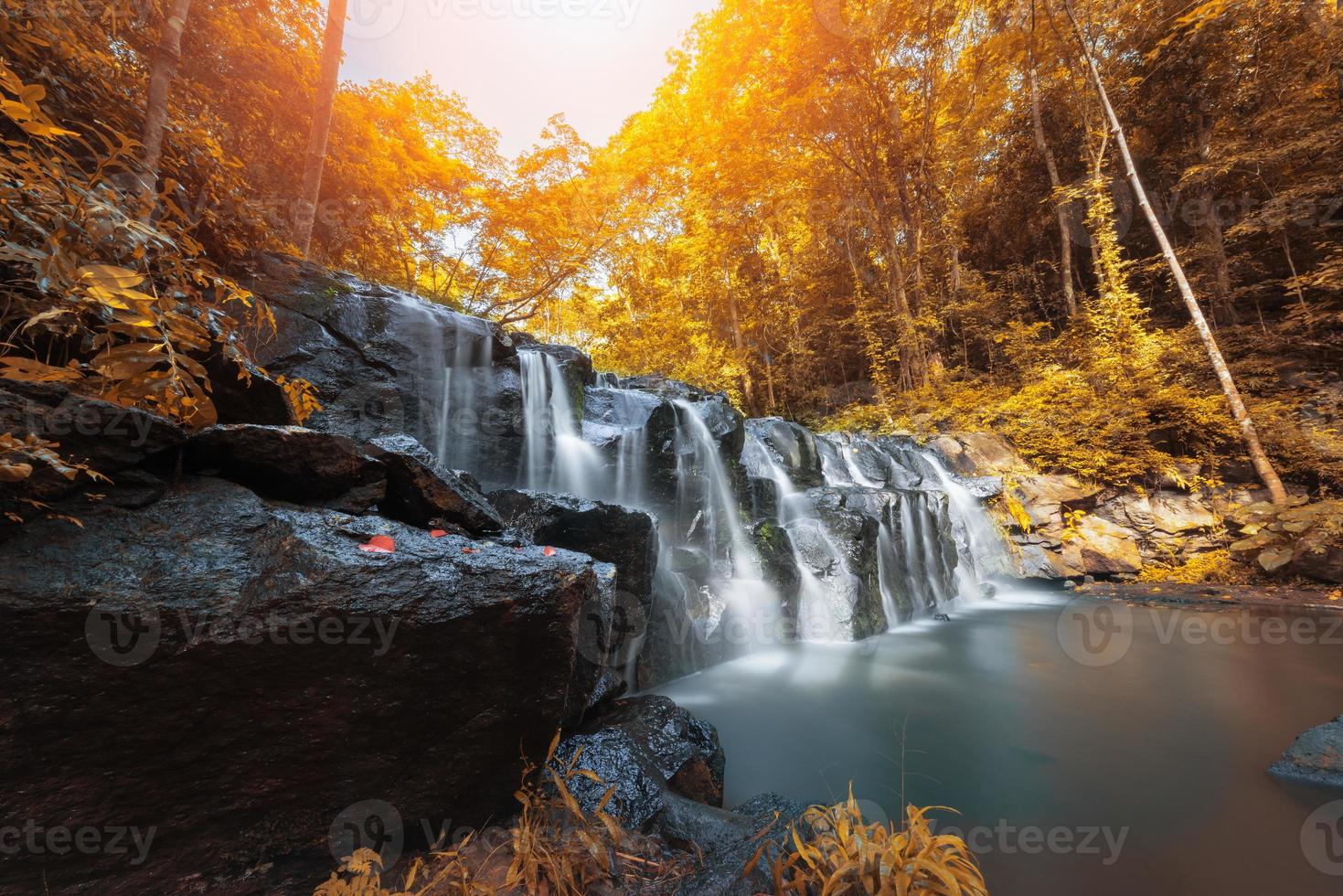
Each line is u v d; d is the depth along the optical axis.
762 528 5.96
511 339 5.07
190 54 5.70
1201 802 2.68
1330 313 9.89
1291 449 8.43
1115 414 9.61
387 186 8.97
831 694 4.22
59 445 1.32
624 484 5.14
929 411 12.58
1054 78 15.20
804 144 16.14
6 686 1.10
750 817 2.11
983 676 4.65
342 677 1.48
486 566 1.80
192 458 1.73
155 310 1.76
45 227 1.56
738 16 15.05
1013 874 2.15
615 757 2.21
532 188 11.38
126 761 1.25
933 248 16.73
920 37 14.24
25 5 2.58
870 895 1.46
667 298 18.27
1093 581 8.52
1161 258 13.50
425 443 4.02
